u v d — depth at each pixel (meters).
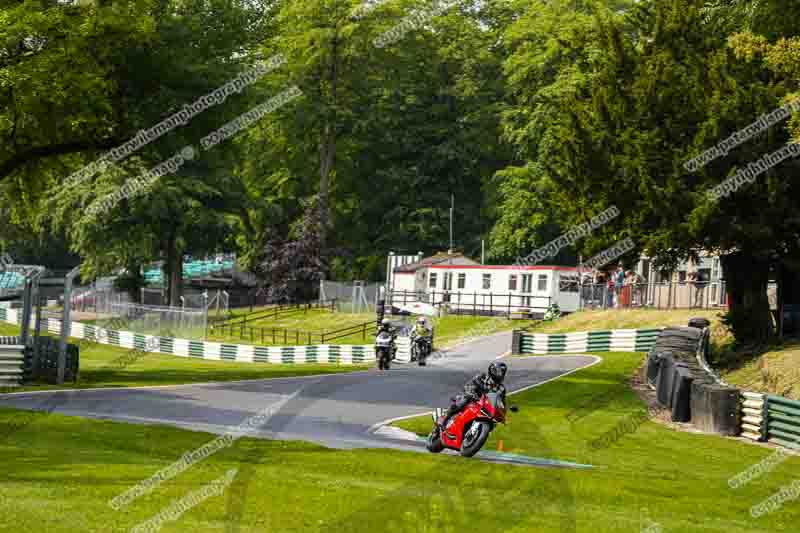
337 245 97.75
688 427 27.20
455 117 99.19
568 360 42.59
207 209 80.38
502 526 6.58
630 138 35.75
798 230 34.50
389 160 101.38
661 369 31.30
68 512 9.80
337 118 90.44
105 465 14.01
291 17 85.69
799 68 32.62
